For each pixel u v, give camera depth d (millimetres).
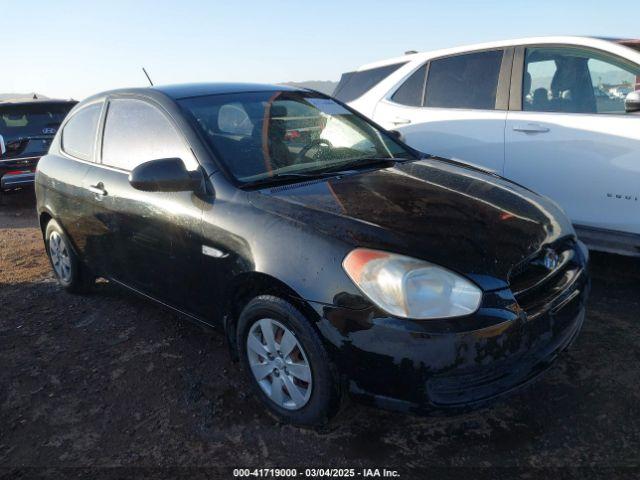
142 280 3438
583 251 2863
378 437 2508
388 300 2152
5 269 5191
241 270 2580
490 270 2236
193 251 2885
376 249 2248
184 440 2557
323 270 2297
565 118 4199
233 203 2730
